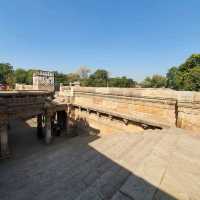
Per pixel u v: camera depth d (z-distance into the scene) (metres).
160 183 3.55
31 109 14.61
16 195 3.53
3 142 12.17
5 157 12.09
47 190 3.63
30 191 3.67
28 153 13.27
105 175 3.99
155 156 4.98
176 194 3.19
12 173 4.63
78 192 3.43
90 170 4.35
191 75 39.09
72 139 17.06
